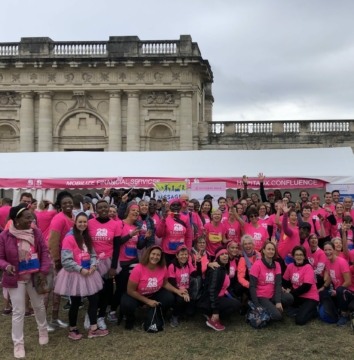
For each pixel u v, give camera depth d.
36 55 32.12
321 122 31.39
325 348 8.19
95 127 32.78
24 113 32.31
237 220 11.69
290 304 9.79
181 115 31.95
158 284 9.27
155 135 32.81
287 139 31.59
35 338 8.77
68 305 10.84
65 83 32.25
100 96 32.59
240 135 32.09
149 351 8.06
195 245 10.20
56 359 7.76
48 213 11.38
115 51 31.86
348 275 9.59
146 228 10.43
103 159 19.50
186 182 17.36
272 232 12.11
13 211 7.86
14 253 7.77
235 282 10.31
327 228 12.66
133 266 9.86
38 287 8.05
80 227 8.53
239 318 9.99
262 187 15.30
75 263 8.34
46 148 32.28
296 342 8.48
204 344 8.41
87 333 9.05
